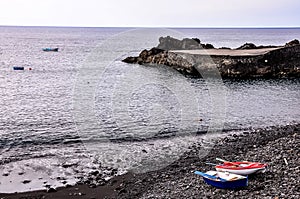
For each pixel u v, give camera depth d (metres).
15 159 16.72
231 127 22.97
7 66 61.94
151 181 13.84
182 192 12.31
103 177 14.48
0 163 16.12
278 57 49.03
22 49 103.12
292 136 18.56
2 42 136.75
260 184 12.12
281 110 28.86
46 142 19.50
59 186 13.77
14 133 21.30
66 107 28.73
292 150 15.91
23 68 57.34
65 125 23.05
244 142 19.16
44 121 24.19
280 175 12.83
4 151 17.97
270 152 16.11
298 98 34.25
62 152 17.64
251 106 30.03
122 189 13.24
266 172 13.20
